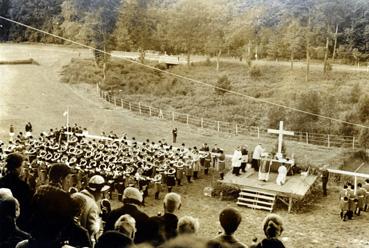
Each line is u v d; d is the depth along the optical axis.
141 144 37.19
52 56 77.06
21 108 54.16
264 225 6.85
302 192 27.16
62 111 54.56
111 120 52.69
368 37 67.75
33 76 67.75
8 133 45.31
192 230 6.57
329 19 71.00
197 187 30.86
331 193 30.78
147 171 27.70
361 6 69.81
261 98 61.72
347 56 68.75
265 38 74.00
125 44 79.44
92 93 63.53
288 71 67.50
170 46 80.06
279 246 6.39
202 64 74.19
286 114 55.19
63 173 6.91
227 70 71.19
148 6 82.88
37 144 31.47
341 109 55.50
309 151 46.34
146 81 69.00
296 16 73.50
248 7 77.56
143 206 27.03
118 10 82.19
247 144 47.59
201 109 60.16
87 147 31.05
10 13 86.25
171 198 7.40
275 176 30.30
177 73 71.50
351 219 26.19
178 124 53.88
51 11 85.56
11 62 72.75
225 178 29.66
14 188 7.36
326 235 24.05
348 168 41.75
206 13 79.50
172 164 30.55
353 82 61.62
